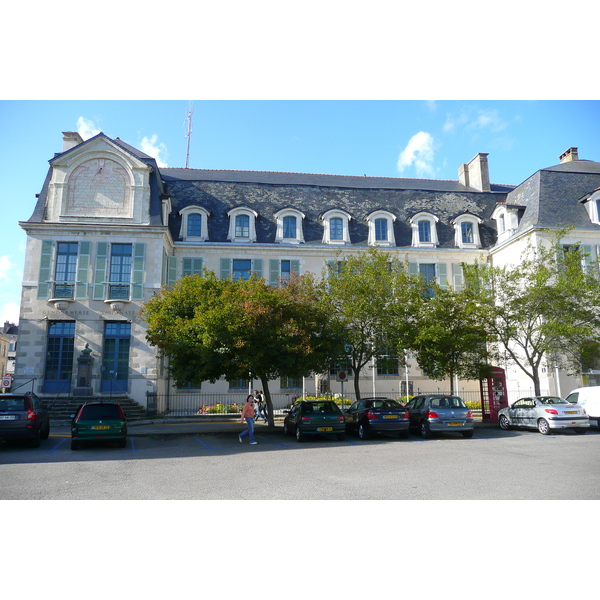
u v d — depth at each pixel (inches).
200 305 742.5
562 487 340.8
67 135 1142.3
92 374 971.9
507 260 1157.1
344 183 1412.4
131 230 1027.3
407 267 1118.4
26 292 998.4
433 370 878.4
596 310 874.1
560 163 1450.5
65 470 437.4
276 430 784.3
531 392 1037.2
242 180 1357.0
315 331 788.6
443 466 433.1
